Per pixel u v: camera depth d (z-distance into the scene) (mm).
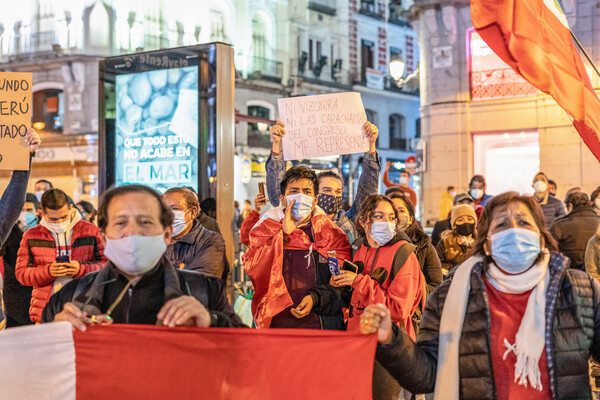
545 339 2959
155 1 36844
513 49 4238
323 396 3068
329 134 6301
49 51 36094
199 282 3115
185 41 37625
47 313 3115
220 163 7766
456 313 3123
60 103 36406
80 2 35844
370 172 6145
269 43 38688
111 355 3008
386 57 43281
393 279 4535
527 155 21906
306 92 39094
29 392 2971
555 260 3061
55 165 35938
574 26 20312
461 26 22656
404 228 5758
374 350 3080
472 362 3061
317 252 4754
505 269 3062
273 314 4570
